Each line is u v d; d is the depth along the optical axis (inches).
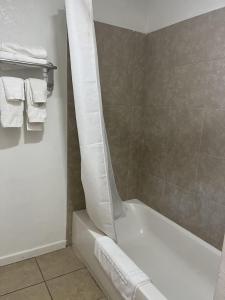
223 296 28.9
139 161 92.9
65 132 73.4
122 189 92.1
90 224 71.3
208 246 65.4
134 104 86.3
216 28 60.1
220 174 62.2
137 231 88.4
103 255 59.5
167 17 74.4
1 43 57.2
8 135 64.9
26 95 61.8
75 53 56.6
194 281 64.9
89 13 55.0
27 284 65.4
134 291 48.2
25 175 69.8
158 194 84.7
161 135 80.7
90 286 65.7
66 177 77.0
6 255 72.2
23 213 72.1
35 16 62.9
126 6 78.0
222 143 60.9
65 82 70.3
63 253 79.2
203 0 62.9
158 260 74.0
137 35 81.7
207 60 62.8
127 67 81.8
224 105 59.5
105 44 76.0
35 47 61.5
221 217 63.0
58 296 62.0
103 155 60.5
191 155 70.0
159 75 79.2
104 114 80.7
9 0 58.9
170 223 77.6
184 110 71.0
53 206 76.9
